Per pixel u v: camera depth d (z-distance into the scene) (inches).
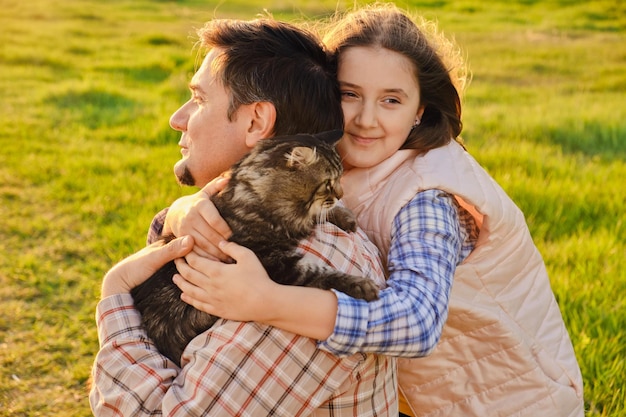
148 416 83.5
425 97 109.9
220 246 86.8
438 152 104.0
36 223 301.1
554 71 580.1
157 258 94.3
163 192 322.3
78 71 591.8
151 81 566.3
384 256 100.6
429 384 106.7
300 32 103.5
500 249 102.0
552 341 110.4
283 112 99.0
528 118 404.2
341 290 85.5
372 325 80.3
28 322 231.8
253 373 81.7
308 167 100.1
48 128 435.2
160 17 920.9
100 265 265.7
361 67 103.3
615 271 217.8
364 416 87.8
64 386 201.0
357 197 106.7
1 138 410.0
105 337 92.7
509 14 896.9
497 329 101.7
